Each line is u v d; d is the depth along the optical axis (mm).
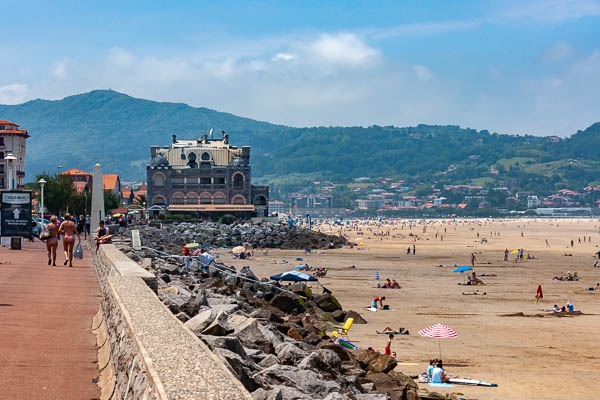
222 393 7809
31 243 63406
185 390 7887
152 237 110625
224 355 14703
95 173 64812
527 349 44781
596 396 33438
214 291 40344
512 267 119250
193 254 67250
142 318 12625
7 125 187375
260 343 20531
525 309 64562
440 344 45969
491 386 35062
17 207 53219
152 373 8664
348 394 18469
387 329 49875
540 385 35344
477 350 44156
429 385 34844
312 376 17516
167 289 26203
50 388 13531
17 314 22125
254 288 50250
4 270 36719
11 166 61125
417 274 101625
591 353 43844
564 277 96500
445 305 66750
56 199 144250
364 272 103000
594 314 61500
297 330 32406
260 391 13789
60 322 20984
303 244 157375
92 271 38531
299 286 55281
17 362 15539
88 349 17266
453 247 191750
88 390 13594
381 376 27906
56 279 33344
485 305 67188
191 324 18719
